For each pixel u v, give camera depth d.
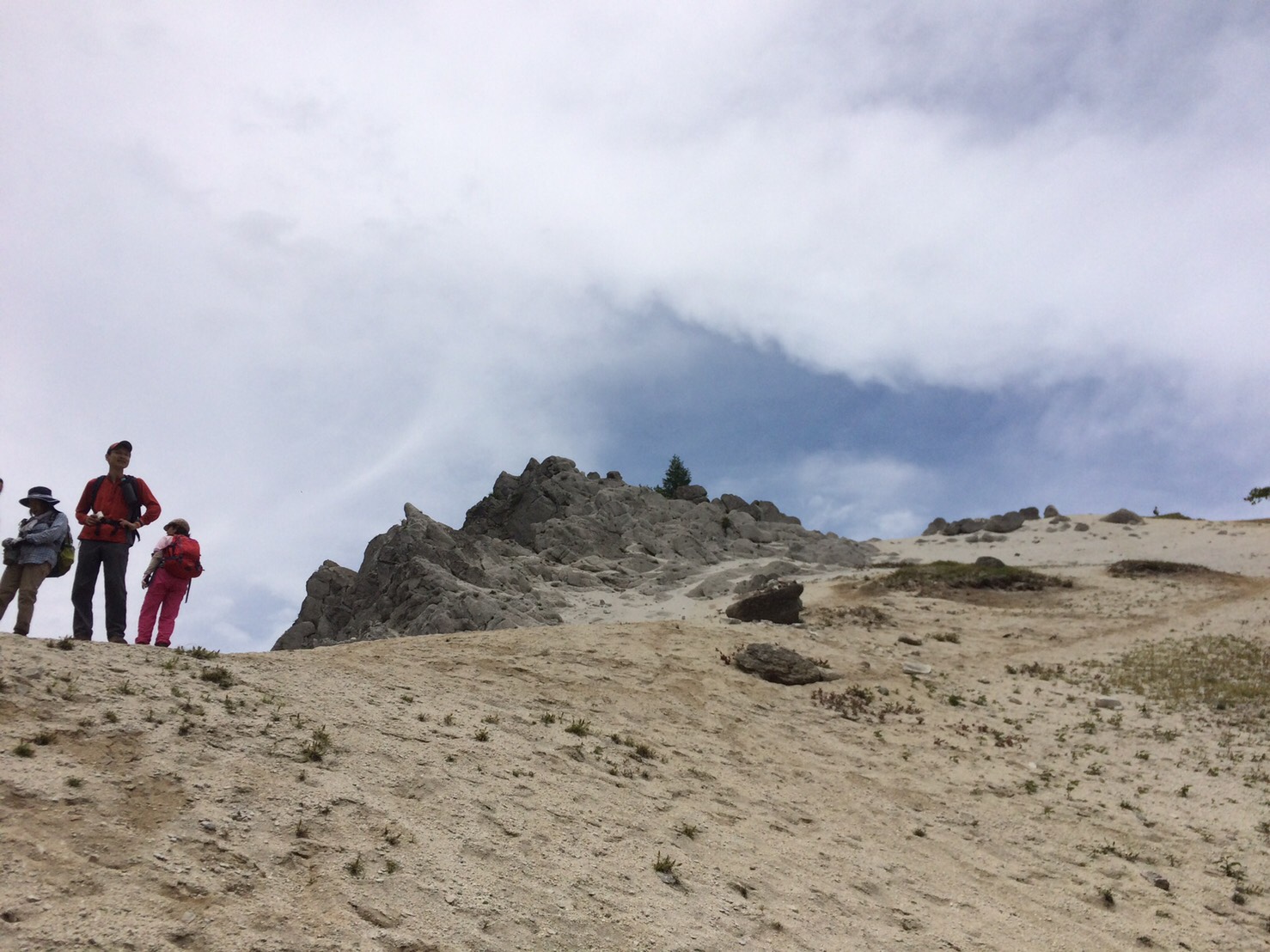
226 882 5.71
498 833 7.70
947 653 26.27
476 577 38.41
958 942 8.57
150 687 8.26
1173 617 34.81
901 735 17.09
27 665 7.77
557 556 49.09
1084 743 17.97
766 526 59.19
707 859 8.77
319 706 9.41
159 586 10.98
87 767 6.51
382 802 7.50
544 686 14.89
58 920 4.85
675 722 14.50
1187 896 11.39
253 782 7.06
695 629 23.09
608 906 7.04
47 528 9.61
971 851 11.83
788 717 16.77
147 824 6.07
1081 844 12.74
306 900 5.80
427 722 10.21
